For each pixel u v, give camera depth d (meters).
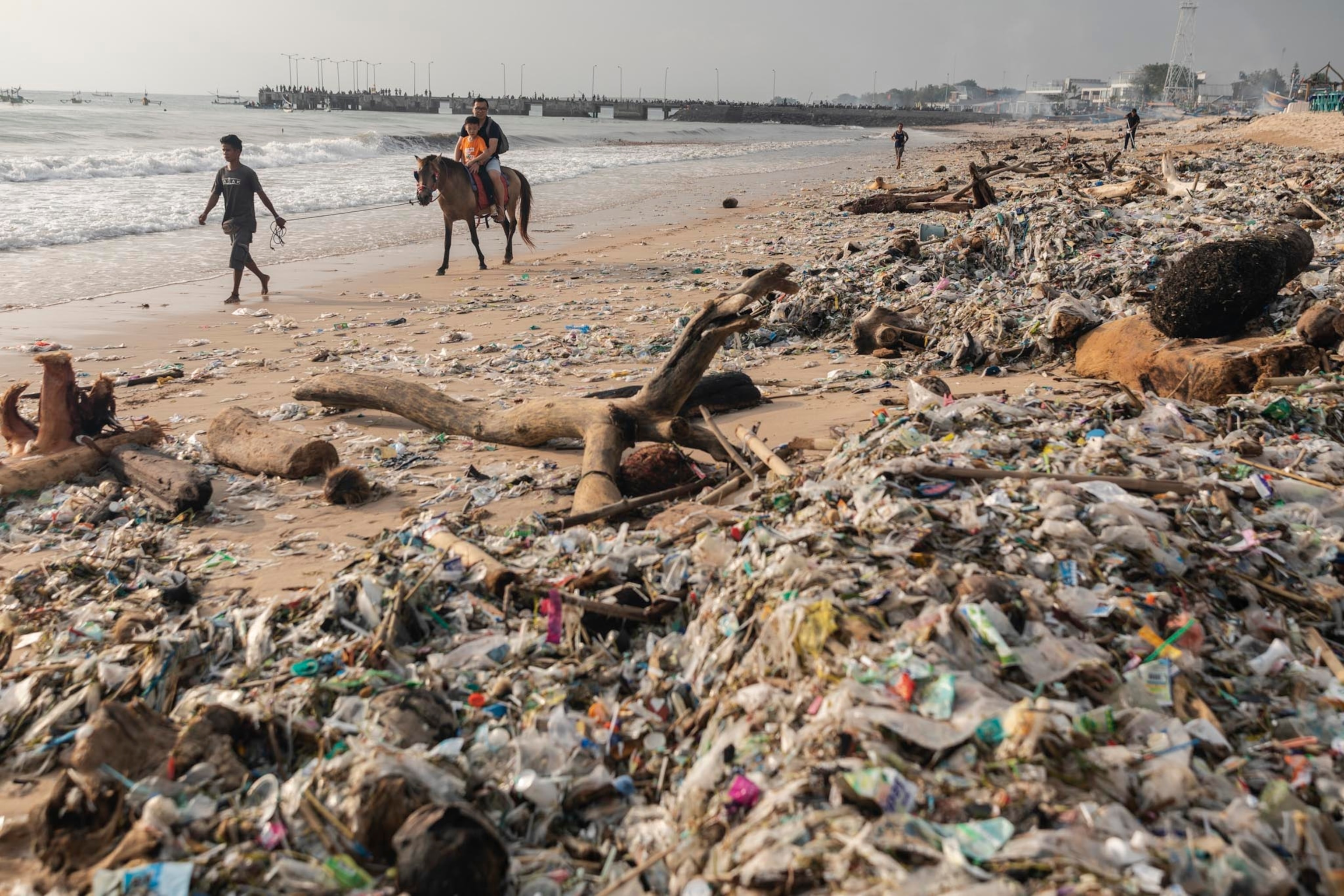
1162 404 5.72
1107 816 2.31
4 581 4.79
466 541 4.48
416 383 7.27
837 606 3.09
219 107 130.62
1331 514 4.16
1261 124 55.44
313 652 3.72
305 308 11.98
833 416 7.00
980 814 2.34
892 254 11.48
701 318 6.04
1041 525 3.75
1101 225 11.27
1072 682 2.89
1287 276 7.38
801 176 36.38
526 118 141.62
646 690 3.42
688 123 137.75
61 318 11.05
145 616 4.20
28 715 3.56
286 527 5.49
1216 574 3.60
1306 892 2.18
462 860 2.44
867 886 2.12
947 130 117.00
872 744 2.53
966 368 8.28
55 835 2.77
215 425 6.61
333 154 39.47
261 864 2.59
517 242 18.25
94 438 6.29
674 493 5.43
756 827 2.41
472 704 3.35
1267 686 3.08
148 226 18.41
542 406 6.54
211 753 3.04
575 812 2.91
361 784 2.73
